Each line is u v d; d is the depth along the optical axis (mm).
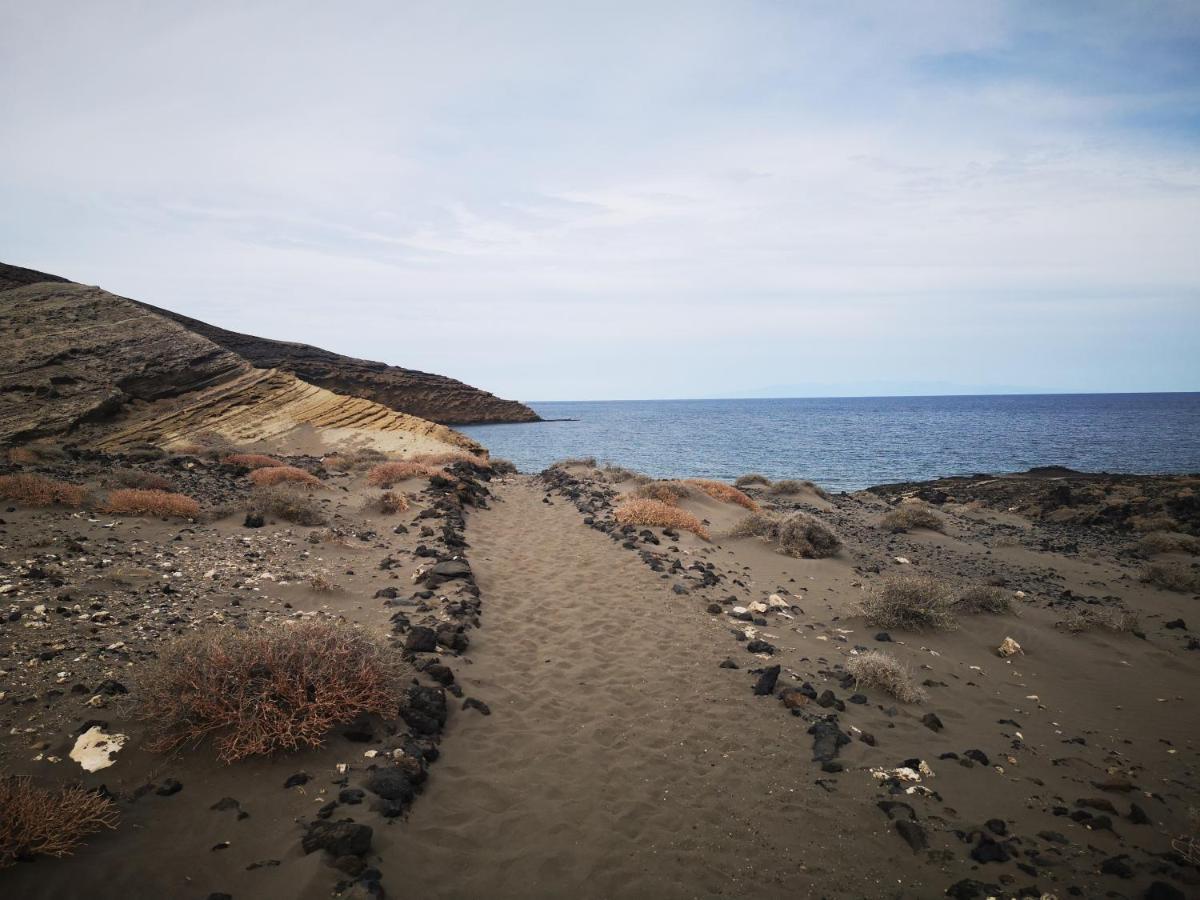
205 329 88500
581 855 4762
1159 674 9023
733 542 16375
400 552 13062
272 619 8195
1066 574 15891
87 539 10680
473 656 8164
